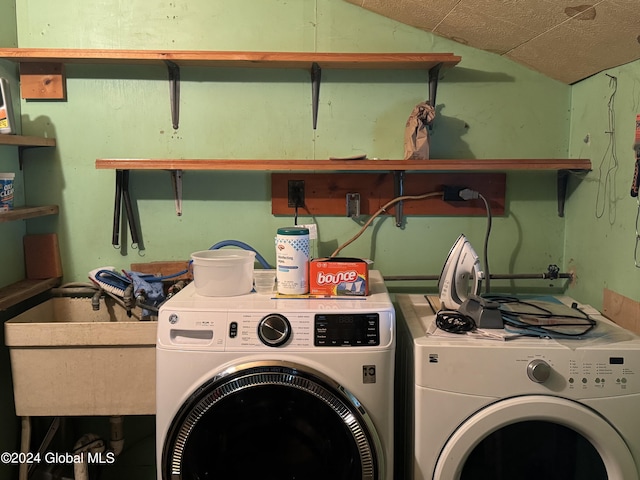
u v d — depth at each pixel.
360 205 2.05
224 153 2.04
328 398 1.37
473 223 2.08
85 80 2.00
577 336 1.42
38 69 1.97
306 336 1.39
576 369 1.34
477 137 2.05
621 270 1.68
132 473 2.12
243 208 2.07
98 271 1.95
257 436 1.44
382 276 1.98
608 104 1.76
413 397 1.40
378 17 2.00
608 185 1.76
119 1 1.98
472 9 1.69
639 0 1.31
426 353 1.36
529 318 1.55
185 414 1.38
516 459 1.42
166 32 1.99
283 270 1.55
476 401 1.36
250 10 1.99
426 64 1.91
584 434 1.36
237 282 1.54
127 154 2.03
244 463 1.46
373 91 2.03
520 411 1.34
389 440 1.42
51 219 2.05
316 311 1.40
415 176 2.04
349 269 1.54
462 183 2.05
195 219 2.07
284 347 1.38
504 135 2.05
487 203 1.95
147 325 1.68
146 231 2.07
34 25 1.97
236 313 1.41
